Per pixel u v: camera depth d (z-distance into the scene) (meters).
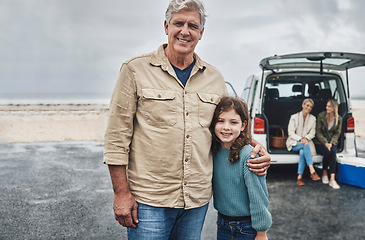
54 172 5.32
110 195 4.04
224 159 1.57
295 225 3.01
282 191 4.10
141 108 1.37
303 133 4.39
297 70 4.60
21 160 6.36
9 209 3.51
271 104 5.36
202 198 1.49
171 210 1.42
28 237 2.80
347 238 2.73
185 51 1.38
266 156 1.49
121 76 1.37
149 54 1.43
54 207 3.58
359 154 6.55
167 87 1.37
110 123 1.36
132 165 1.42
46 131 11.41
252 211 1.50
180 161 1.38
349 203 3.62
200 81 1.48
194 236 1.52
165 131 1.35
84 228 3.00
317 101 5.12
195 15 1.35
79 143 8.84
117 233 2.89
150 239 1.38
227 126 1.49
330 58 3.93
